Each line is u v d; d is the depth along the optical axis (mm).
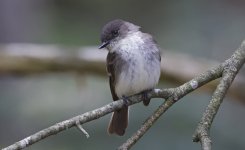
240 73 10719
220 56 13938
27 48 11383
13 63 11336
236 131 11461
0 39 14484
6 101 13461
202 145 5402
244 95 10672
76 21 16547
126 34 7895
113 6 16781
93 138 11414
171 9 15461
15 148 5496
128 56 7574
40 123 13125
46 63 11305
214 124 11539
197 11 15031
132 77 7535
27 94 13625
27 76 11562
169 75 11070
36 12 15750
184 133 10984
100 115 5816
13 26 14648
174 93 5922
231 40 14234
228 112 12258
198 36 14359
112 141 11273
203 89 10766
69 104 13289
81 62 11211
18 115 13305
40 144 11922
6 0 14484
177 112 11164
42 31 15531
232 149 11250
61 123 5652
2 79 13242
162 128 11016
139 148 10859
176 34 14594
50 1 16516
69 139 11719
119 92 7812
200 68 11047
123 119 7680
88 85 12906
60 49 11359
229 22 14688
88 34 15656
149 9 16500
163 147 10852
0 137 13094
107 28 8117
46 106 13312
